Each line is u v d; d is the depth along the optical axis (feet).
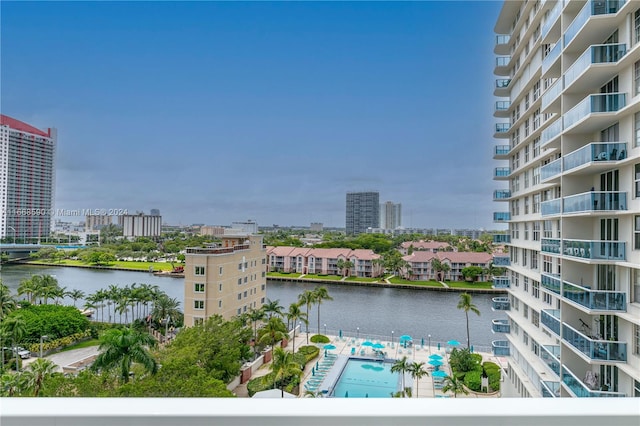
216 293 107.24
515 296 70.38
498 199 78.28
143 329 124.57
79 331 119.85
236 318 110.11
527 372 62.44
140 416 4.24
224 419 4.26
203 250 110.73
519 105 73.36
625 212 37.45
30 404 4.36
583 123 41.45
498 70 79.00
